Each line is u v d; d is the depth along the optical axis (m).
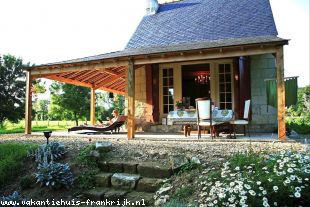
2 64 22.55
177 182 4.30
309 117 18.16
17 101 22.66
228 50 7.73
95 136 9.40
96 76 12.95
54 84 21.88
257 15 11.70
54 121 35.22
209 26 12.09
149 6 15.46
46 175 4.76
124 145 6.36
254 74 10.35
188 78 13.49
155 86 11.48
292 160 3.63
